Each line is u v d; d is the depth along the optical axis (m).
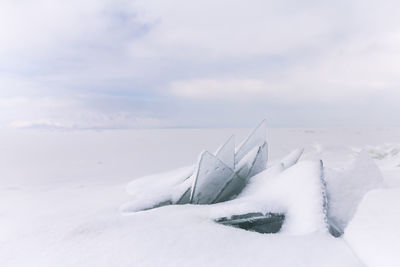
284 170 5.54
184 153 21.84
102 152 23.09
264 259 2.62
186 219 3.62
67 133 74.12
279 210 4.04
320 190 3.95
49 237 3.24
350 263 2.53
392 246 2.41
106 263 2.56
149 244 2.90
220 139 40.56
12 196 7.60
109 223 3.50
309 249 2.83
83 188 8.60
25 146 30.52
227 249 2.82
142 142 36.00
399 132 61.84
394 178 6.20
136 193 6.76
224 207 3.79
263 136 7.16
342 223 3.80
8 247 3.07
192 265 2.50
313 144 26.58
